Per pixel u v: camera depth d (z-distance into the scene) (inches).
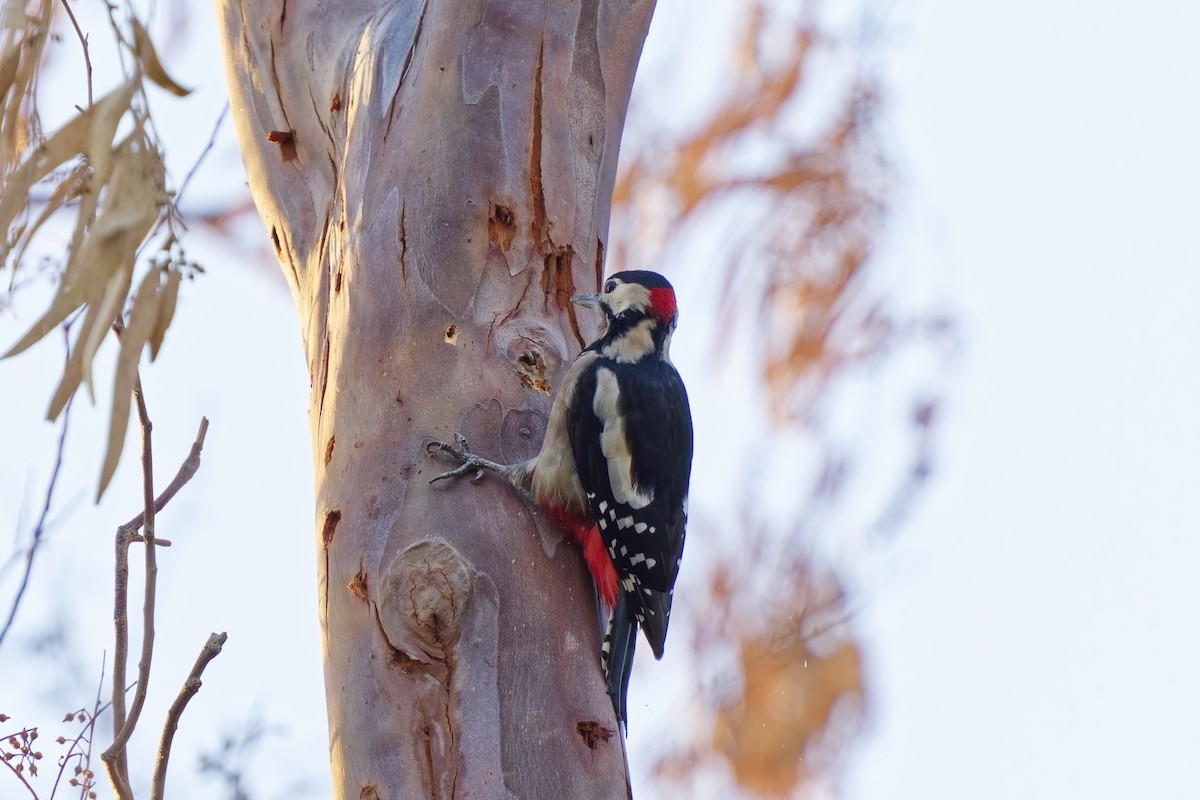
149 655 296.5
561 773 334.3
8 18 343.0
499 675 339.3
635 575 387.2
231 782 431.2
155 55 322.7
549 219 397.4
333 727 348.2
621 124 430.0
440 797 329.1
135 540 318.0
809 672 543.2
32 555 313.0
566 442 378.9
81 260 307.3
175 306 314.3
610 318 436.8
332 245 403.5
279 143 446.0
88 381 301.6
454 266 378.6
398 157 388.8
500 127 394.3
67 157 323.0
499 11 403.9
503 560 351.6
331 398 378.0
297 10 446.0
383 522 353.1
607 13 421.4
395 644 339.0
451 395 368.2
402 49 408.2
